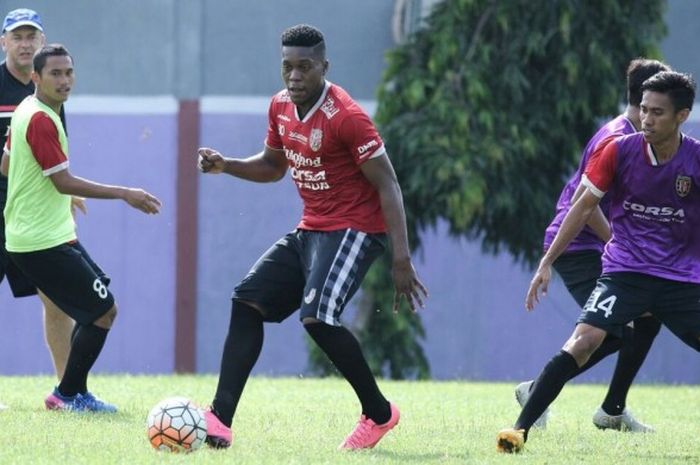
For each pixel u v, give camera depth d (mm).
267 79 76312
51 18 76000
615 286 24031
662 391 43469
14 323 75688
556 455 23469
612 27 61094
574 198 25078
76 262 27688
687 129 74250
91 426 25625
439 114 60406
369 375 23344
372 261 23328
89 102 76125
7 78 31078
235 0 76188
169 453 22000
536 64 61938
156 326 76125
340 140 22594
